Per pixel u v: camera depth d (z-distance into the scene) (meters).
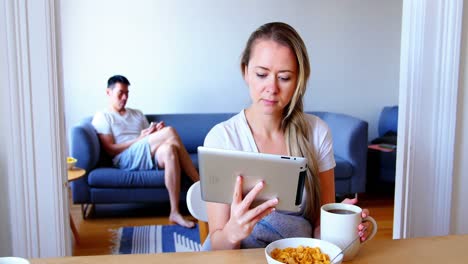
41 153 1.38
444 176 1.57
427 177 1.56
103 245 2.78
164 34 4.19
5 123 1.36
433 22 1.48
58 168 1.41
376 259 0.88
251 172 0.87
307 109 4.45
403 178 1.57
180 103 4.32
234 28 4.27
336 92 4.47
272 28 1.07
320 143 1.24
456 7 1.47
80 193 3.34
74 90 4.14
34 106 1.36
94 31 4.09
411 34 1.49
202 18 4.21
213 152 0.87
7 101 1.35
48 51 1.34
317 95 4.45
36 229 1.41
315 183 1.17
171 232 3.05
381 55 4.47
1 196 1.40
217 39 4.26
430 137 1.54
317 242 0.88
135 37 4.16
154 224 3.24
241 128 1.18
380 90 4.53
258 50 1.06
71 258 0.88
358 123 3.54
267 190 0.88
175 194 3.29
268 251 0.84
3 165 1.38
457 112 1.56
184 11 4.18
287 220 1.10
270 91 1.06
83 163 3.31
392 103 4.54
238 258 0.88
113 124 3.64
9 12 1.30
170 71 4.25
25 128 1.36
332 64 4.42
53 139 1.38
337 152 3.73
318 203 1.18
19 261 0.69
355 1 4.36
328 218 0.88
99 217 3.43
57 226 1.43
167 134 3.39
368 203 3.72
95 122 3.62
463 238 1.01
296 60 1.06
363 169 3.57
